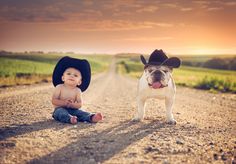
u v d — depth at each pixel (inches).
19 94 286.7
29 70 781.3
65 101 175.3
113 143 144.6
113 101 259.3
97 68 1770.4
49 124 168.1
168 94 173.8
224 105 253.6
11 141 142.1
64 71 175.6
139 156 133.0
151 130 163.2
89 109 217.0
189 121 185.3
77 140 147.0
